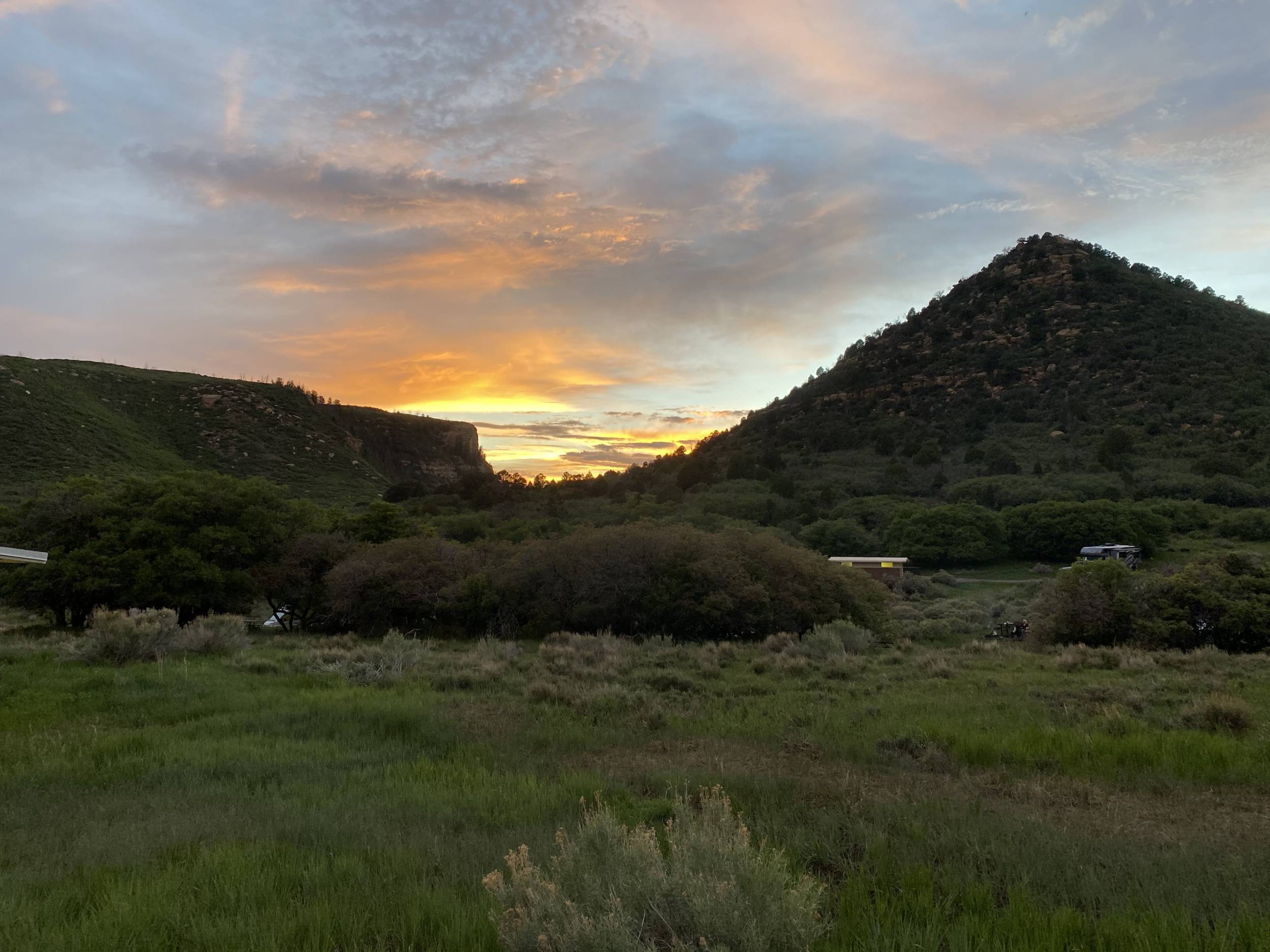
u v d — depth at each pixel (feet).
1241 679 50.83
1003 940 13.83
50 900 15.61
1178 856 17.67
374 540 139.03
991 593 198.80
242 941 13.69
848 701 42.57
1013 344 497.46
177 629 66.28
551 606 102.06
